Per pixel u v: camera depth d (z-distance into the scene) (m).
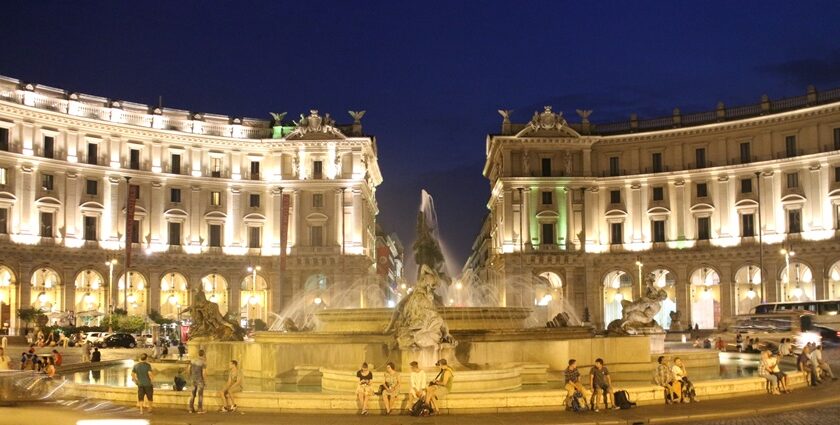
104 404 28.92
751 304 102.75
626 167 111.31
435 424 25.81
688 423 26.70
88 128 100.25
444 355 32.88
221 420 26.72
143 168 104.69
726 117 105.75
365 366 28.25
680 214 107.31
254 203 111.44
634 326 45.06
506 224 110.69
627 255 108.81
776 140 101.94
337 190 111.19
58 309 95.44
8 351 64.12
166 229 105.31
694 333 87.19
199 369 28.92
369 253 123.19
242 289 109.88
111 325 81.19
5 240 91.06
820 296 95.56
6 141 92.94
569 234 110.56
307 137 111.38
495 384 32.09
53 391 23.58
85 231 99.00
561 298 110.38
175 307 105.81
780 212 100.19
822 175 97.19
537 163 112.25
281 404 28.77
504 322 43.09
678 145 108.69
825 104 96.69
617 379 37.88
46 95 96.69
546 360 37.09
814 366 36.22
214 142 109.62
